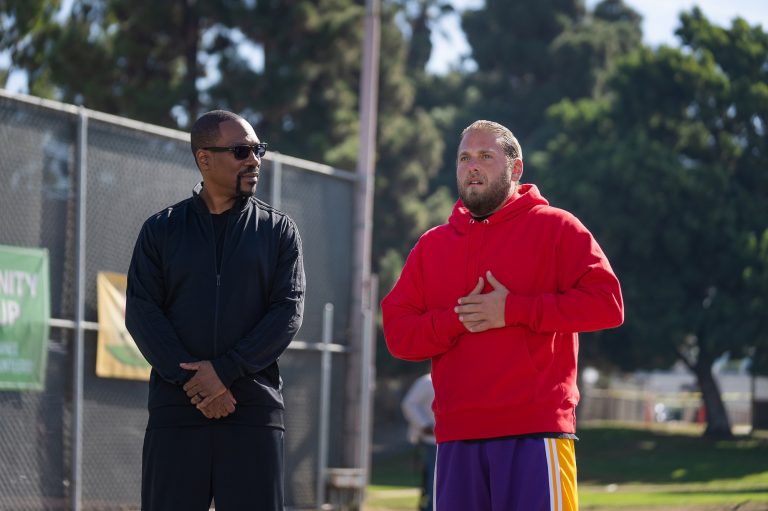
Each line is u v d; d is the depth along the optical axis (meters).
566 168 49.62
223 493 6.07
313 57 39.62
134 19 35.97
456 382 6.05
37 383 11.16
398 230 46.72
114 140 12.36
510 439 5.91
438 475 6.18
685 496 21.62
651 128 50.62
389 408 57.22
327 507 14.84
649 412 70.62
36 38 23.47
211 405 6.03
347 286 15.76
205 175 6.37
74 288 11.70
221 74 37.72
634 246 46.59
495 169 6.09
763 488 24.39
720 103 47.84
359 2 46.03
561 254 6.04
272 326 6.15
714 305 46.31
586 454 42.00
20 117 11.22
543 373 5.94
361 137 19.78
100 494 11.84
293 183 14.81
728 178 47.03
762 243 45.75
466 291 6.15
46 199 11.46
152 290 6.26
